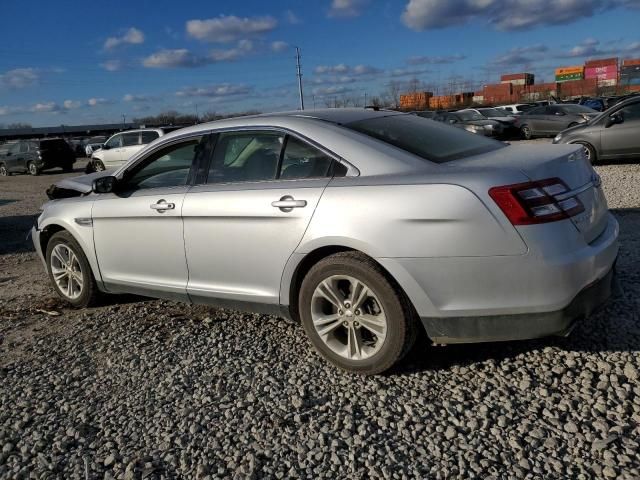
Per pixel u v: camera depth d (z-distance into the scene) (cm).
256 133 394
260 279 379
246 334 425
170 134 446
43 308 525
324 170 355
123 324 466
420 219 310
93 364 396
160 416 322
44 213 527
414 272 314
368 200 326
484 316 309
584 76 8062
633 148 1182
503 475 252
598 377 322
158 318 475
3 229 1013
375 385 336
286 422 306
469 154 362
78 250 498
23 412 337
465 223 301
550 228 298
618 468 250
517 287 300
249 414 316
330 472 264
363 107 456
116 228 458
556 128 2236
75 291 519
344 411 312
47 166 2516
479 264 302
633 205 770
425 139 376
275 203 358
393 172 332
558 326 303
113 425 317
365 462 269
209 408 326
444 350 369
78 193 539
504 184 299
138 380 367
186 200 407
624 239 587
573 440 271
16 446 305
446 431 286
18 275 664
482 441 277
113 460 285
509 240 296
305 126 374
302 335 415
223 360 384
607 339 362
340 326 351
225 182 400
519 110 3058
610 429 275
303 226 347
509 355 355
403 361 359
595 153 1219
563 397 306
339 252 344
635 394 302
